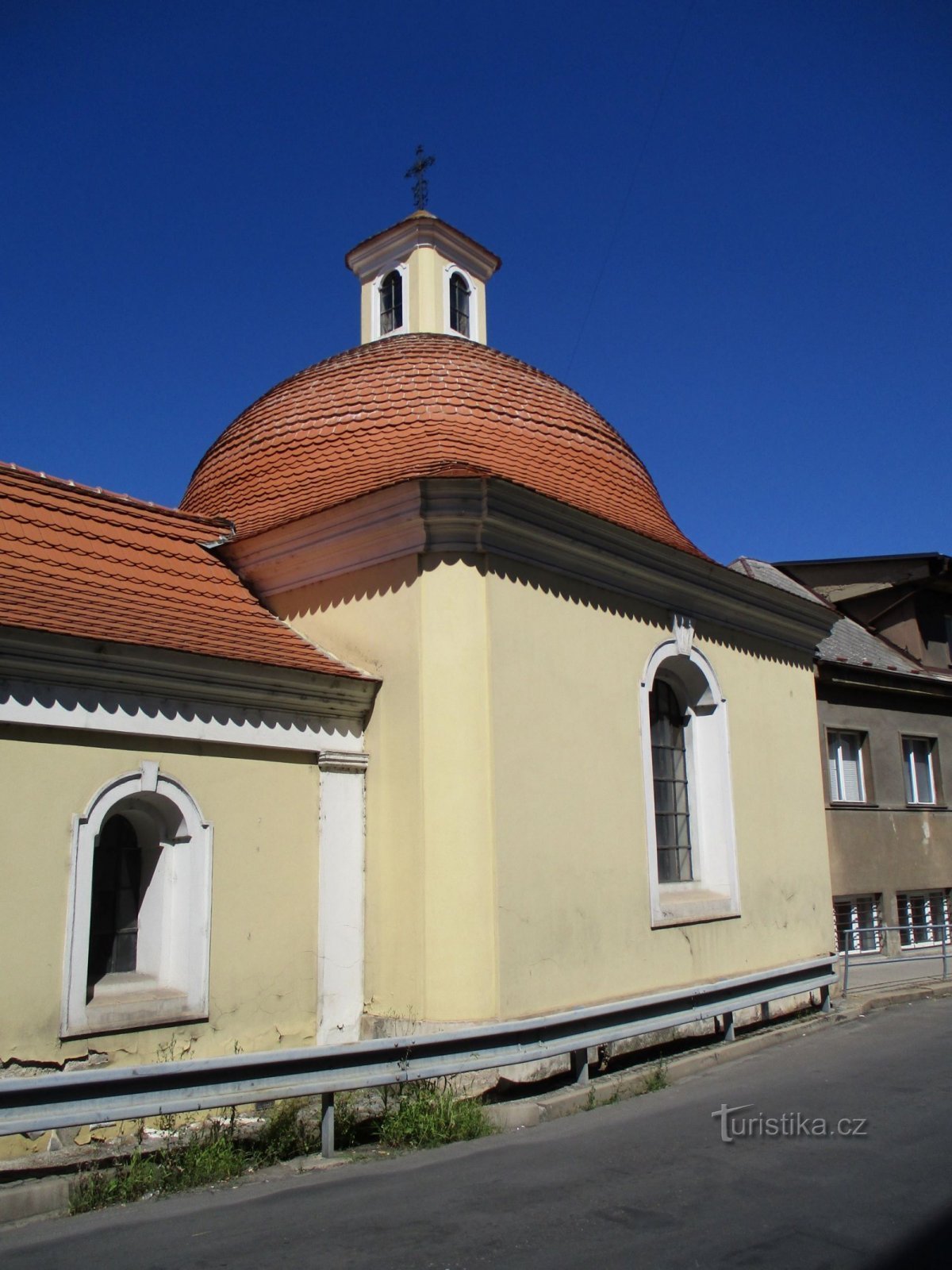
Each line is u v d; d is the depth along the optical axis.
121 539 10.38
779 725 13.88
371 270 15.97
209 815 8.63
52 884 7.57
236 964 8.62
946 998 13.81
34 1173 6.50
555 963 9.58
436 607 9.55
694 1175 6.14
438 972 8.98
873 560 22.16
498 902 9.10
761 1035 10.85
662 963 10.89
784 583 22.59
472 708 9.38
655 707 12.40
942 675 21.30
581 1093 8.20
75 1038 7.54
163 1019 8.05
